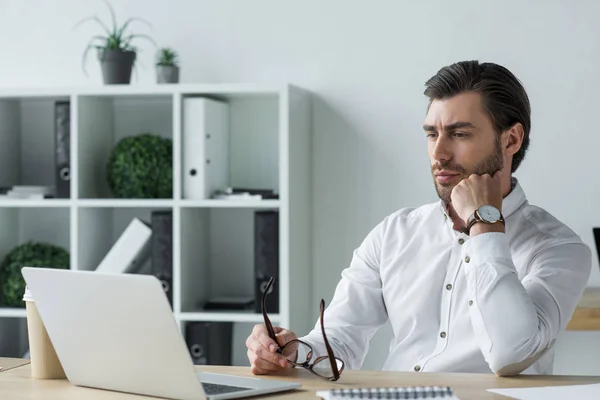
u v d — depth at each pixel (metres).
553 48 3.80
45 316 1.84
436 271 2.45
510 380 1.85
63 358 1.85
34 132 4.29
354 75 3.98
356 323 2.54
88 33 4.25
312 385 1.81
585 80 3.78
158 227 3.79
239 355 4.12
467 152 2.26
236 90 3.70
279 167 3.92
